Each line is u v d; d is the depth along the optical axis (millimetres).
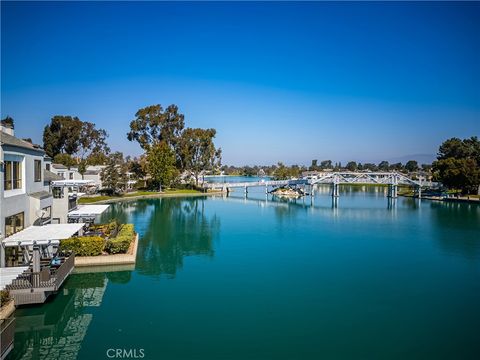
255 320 19641
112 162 92875
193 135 111312
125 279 26594
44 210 30703
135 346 16625
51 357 15633
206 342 17078
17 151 25359
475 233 47938
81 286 24875
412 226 53500
